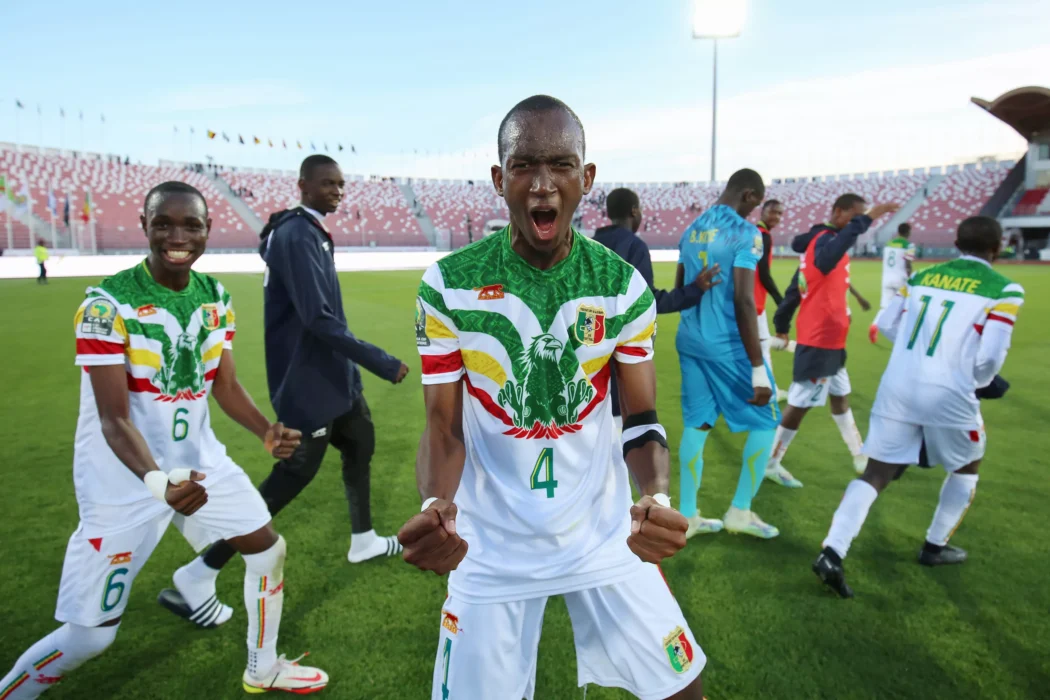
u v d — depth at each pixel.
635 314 1.53
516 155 1.33
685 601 2.80
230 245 39.72
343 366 2.94
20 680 2.00
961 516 3.01
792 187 48.31
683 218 51.03
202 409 2.22
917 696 2.21
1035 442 4.83
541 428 1.55
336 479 4.32
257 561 2.21
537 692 2.24
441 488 1.43
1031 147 36.81
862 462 4.45
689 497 3.45
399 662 2.41
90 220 34.59
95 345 1.91
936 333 2.89
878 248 38.47
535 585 1.56
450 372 1.51
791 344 9.32
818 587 2.91
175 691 2.27
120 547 2.01
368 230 45.66
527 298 1.48
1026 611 2.71
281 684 2.23
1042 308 12.20
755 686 2.25
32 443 5.00
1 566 3.13
